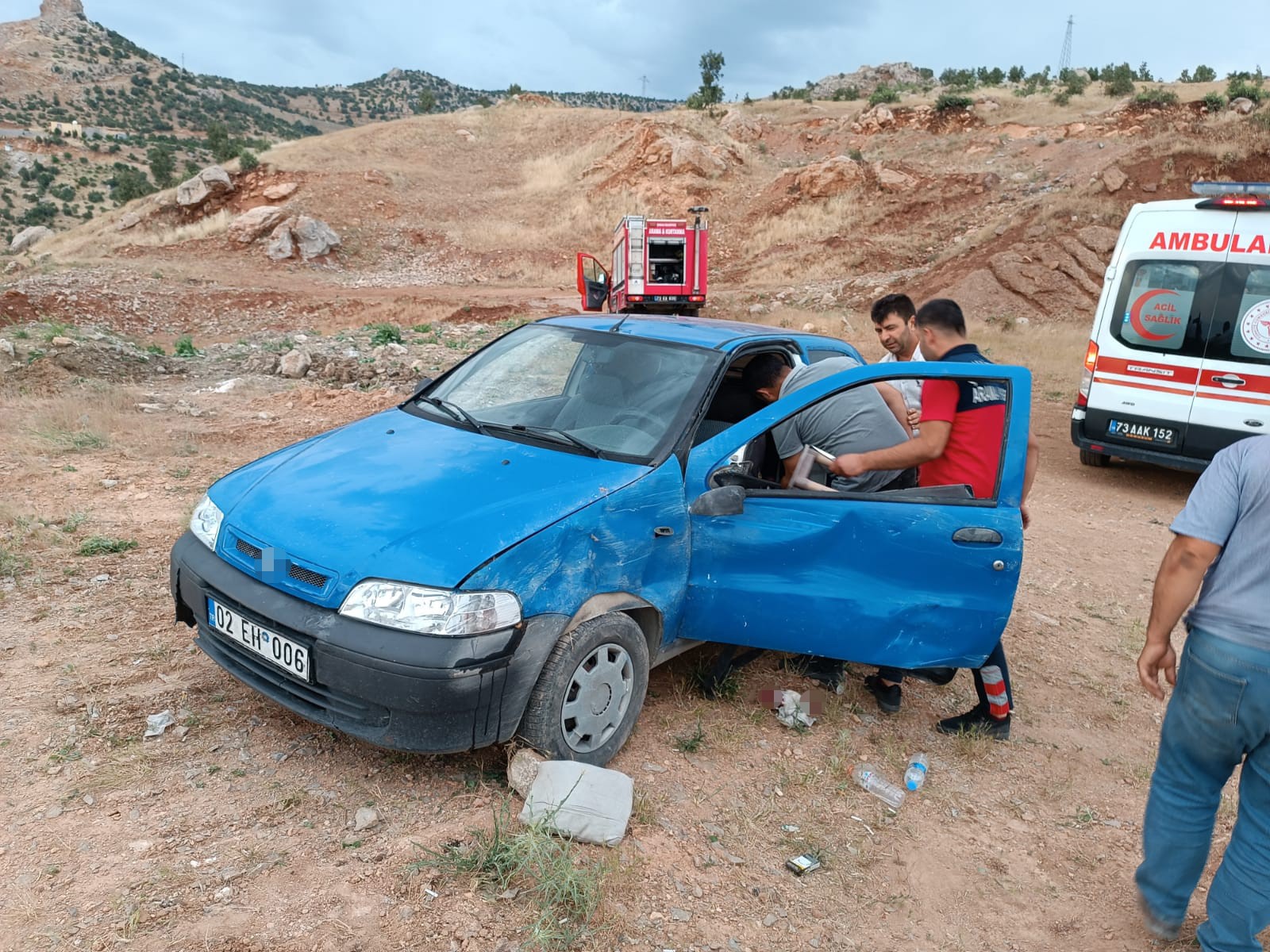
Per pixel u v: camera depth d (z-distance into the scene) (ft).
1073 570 22.31
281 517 10.82
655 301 79.46
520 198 139.33
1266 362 26.94
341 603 9.73
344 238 119.96
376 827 9.71
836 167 119.03
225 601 10.73
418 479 11.26
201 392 36.78
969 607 12.10
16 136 513.45
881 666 13.00
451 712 9.42
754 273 105.60
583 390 13.42
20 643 13.19
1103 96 139.13
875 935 9.20
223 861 8.96
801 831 10.69
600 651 10.86
